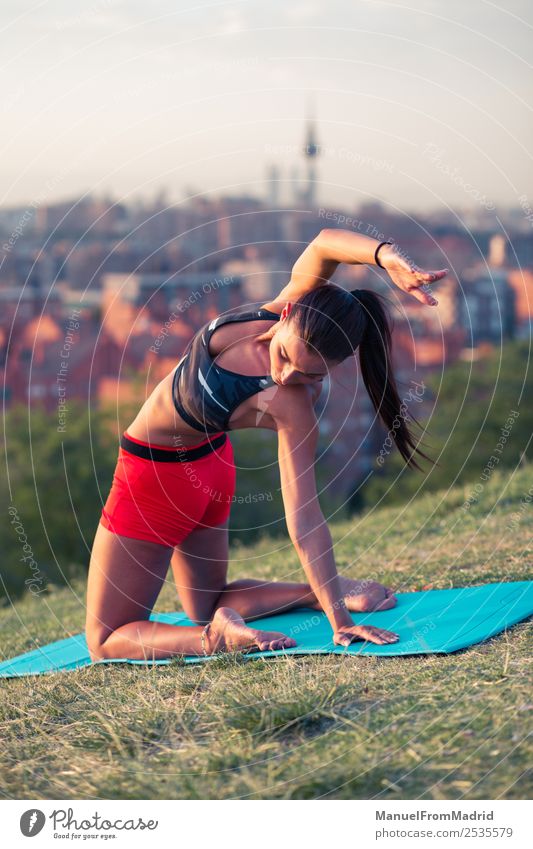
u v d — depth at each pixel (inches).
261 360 105.1
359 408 1075.3
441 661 94.9
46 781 81.3
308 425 106.0
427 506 240.2
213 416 108.0
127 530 114.8
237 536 890.1
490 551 154.3
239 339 106.5
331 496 1089.4
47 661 125.5
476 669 90.0
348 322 95.4
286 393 104.5
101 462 907.4
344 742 78.2
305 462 106.9
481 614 111.4
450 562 151.3
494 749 72.9
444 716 79.4
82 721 93.3
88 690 103.0
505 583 127.9
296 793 73.4
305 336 94.3
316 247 100.1
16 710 99.9
